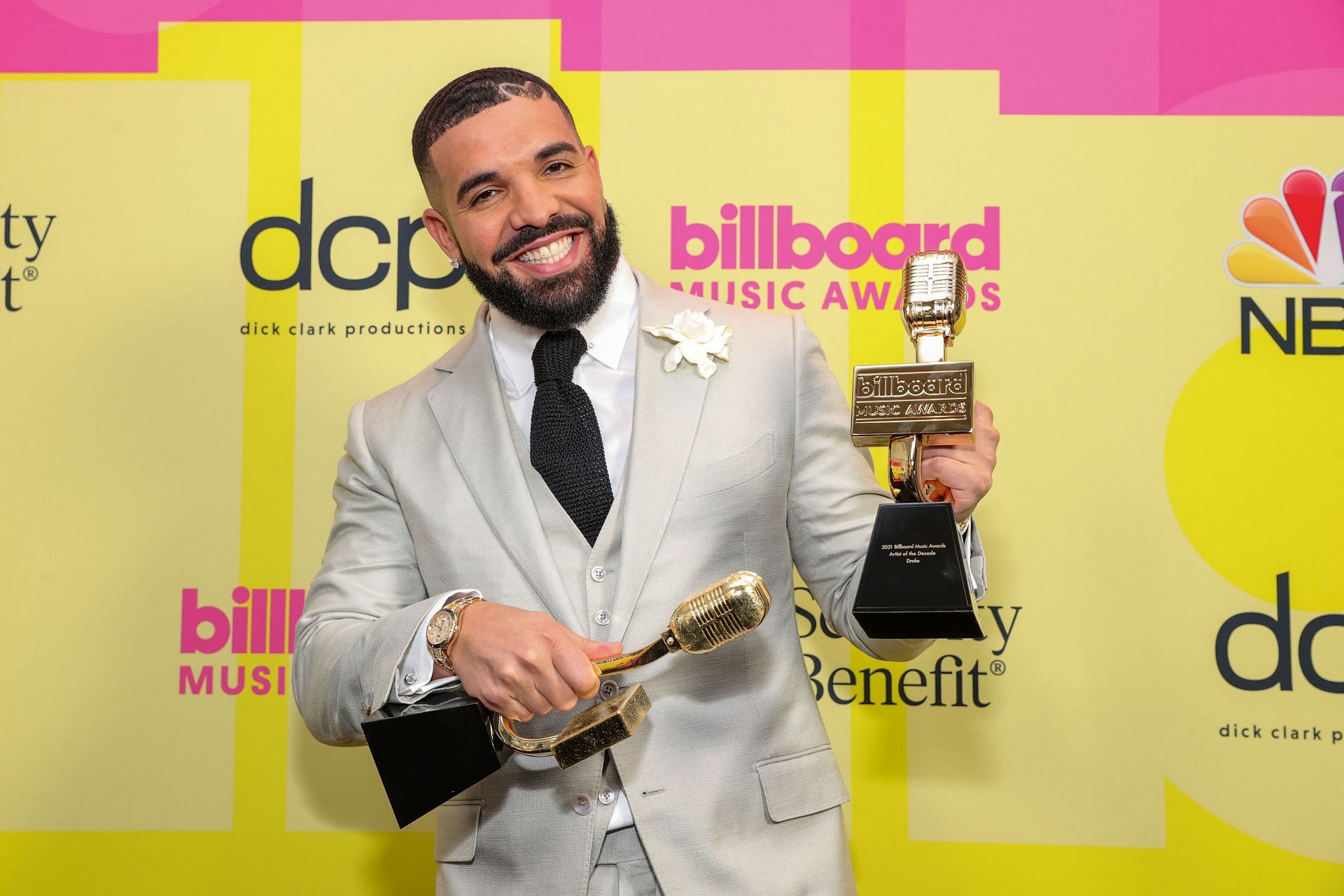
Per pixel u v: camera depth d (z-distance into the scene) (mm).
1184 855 2027
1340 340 2072
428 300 2184
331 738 1380
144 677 2137
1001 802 2059
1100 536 2074
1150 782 2039
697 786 1323
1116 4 2135
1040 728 2061
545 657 1145
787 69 2168
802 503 1465
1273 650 2039
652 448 1400
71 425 2168
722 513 1394
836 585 1424
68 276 2186
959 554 1182
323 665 1359
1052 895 2041
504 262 1434
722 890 1294
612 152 2172
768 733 1369
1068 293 2105
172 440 2164
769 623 1409
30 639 2139
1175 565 2061
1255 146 2104
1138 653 2055
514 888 1347
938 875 2061
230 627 2143
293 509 2158
